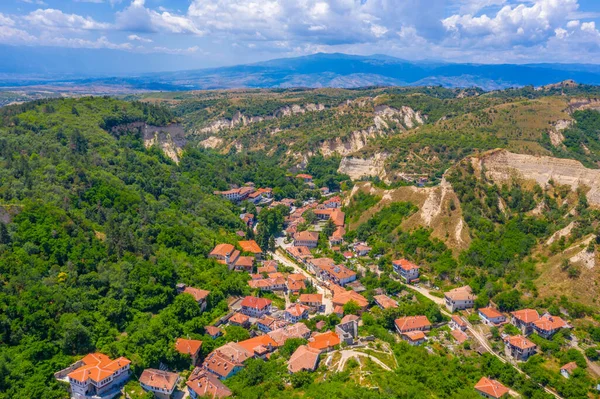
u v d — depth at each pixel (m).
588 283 143.38
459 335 137.88
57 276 128.38
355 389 103.38
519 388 116.69
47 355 110.88
